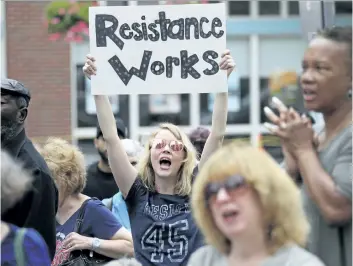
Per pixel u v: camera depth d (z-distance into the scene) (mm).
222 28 8133
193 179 8039
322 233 5848
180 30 8164
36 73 20531
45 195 7426
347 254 5746
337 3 20656
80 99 21125
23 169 7000
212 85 8148
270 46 22203
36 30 20422
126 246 8406
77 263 8312
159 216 7879
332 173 5691
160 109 21656
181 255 7754
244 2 22125
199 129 10867
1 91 7562
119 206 9531
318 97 5836
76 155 8562
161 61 8180
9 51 20391
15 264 6230
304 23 9586
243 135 21984
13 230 6305
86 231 8492
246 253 5039
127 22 8164
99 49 8180
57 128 20672
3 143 7531
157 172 7914
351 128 5723
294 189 5008
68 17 16844
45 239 7449
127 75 8180
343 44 5785
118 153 8109
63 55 20578
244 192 4949
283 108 5684
